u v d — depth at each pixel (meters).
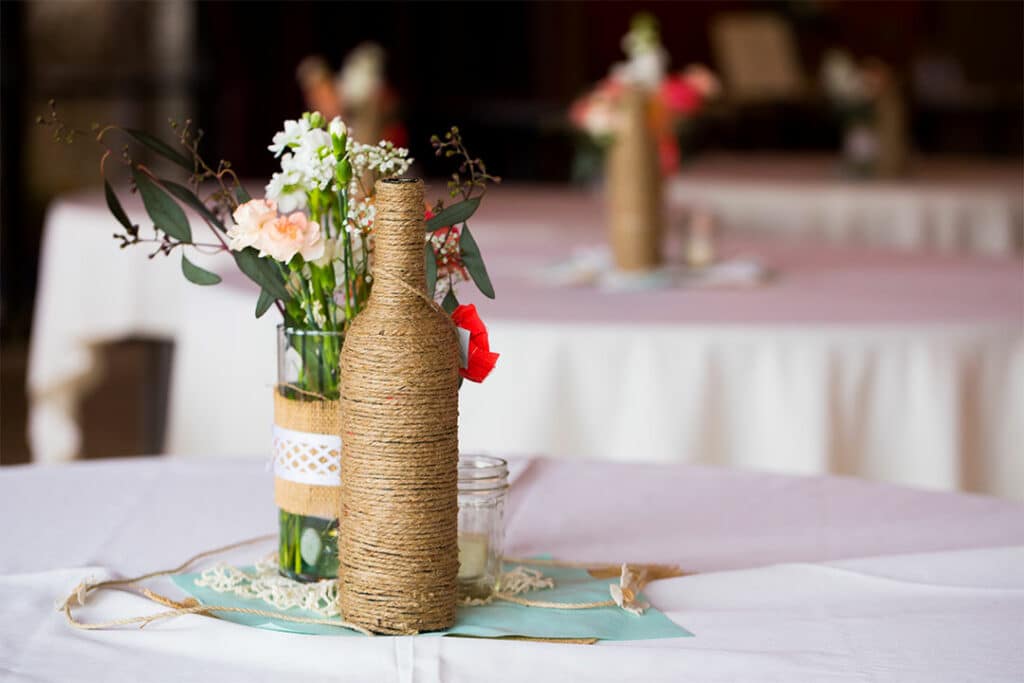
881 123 5.81
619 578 1.39
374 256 1.18
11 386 6.37
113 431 5.64
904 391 2.55
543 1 10.52
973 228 5.34
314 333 1.28
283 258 1.21
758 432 2.54
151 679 1.13
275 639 1.18
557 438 2.54
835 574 1.39
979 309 2.77
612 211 3.18
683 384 2.52
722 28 10.41
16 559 1.43
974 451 2.60
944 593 1.34
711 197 5.63
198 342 2.96
